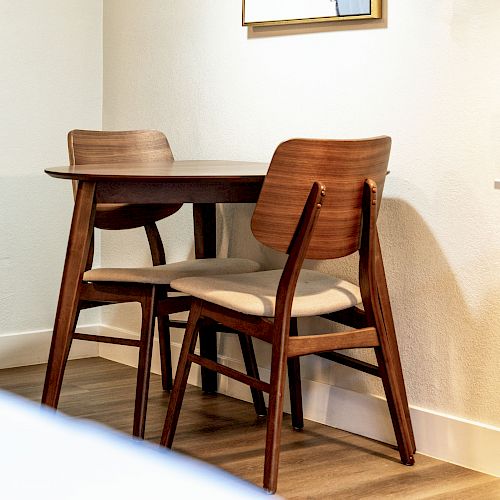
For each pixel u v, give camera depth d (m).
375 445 2.40
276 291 2.10
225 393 2.97
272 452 1.92
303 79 2.64
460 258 2.21
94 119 3.55
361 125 2.46
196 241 2.89
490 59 2.11
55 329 2.28
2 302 3.34
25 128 3.35
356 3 2.41
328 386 2.60
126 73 3.41
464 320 2.21
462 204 2.20
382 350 2.16
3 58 3.28
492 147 2.12
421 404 2.34
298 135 2.68
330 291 2.17
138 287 2.38
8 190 3.33
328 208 1.95
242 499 0.34
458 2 2.17
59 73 3.43
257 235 1.98
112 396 2.91
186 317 3.15
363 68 2.44
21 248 3.37
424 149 2.29
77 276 2.26
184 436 2.46
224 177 2.07
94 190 2.20
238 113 2.91
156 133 2.91
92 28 3.50
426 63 2.27
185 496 0.34
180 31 3.13
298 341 1.97
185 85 3.13
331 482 2.07
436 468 2.21
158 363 3.27
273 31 2.74
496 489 2.05
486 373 2.17
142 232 3.38
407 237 2.35
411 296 2.35
